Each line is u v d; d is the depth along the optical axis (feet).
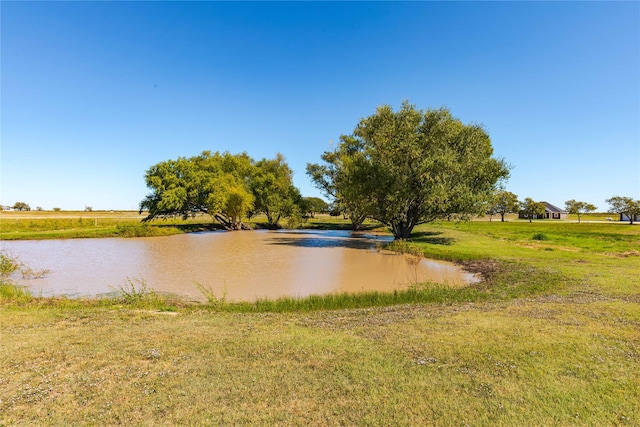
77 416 12.25
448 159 77.05
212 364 16.47
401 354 17.63
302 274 51.52
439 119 83.66
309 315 27.07
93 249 81.41
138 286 43.01
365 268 56.34
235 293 40.16
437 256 65.72
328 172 149.18
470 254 64.18
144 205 148.56
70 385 14.39
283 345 18.99
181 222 191.11
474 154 83.25
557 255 61.41
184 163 153.48
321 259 66.23
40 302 32.14
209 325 23.27
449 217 85.76
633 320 23.45
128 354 17.71
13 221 141.38
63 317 25.40
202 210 160.35
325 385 14.44
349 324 23.56
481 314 25.62
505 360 16.80
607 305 27.84
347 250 80.38
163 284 44.45
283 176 192.75
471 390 14.06
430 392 13.88
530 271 46.44
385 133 84.89
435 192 75.92
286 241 104.12
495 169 82.79
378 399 13.37
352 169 96.58
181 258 67.56
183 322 24.12
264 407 12.83
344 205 131.13
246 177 183.73
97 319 24.88
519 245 79.15
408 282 46.19
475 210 78.79
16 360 16.88
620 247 73.31
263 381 14.76
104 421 11.97
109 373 15.52
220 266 58.29
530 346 18.53
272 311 29.48
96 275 49.96
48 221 141.38
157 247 86.43
